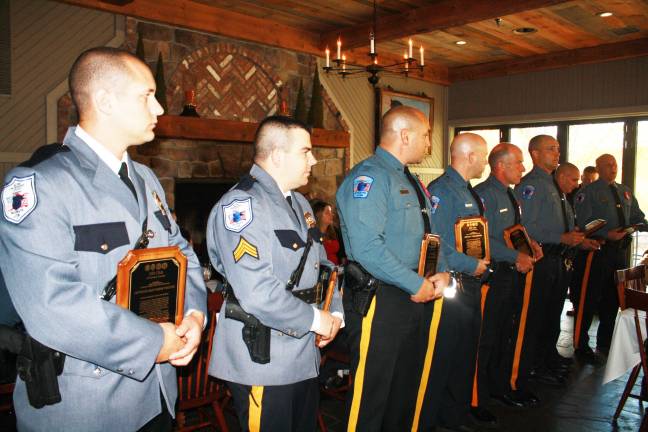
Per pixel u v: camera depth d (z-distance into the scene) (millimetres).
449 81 7379
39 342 1067
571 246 3332
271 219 1530
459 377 2512
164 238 1303
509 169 2932
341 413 2791
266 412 1521
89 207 1131
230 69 5215
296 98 5777
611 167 4250
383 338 2043
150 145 4602
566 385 3242
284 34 5457
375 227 1996
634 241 5953
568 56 6230
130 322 1090
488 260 2535
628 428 2645
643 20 5082
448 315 2406
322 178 5984
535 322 3018
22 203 1047
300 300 1511
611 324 3984
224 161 5125
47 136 4195
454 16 4559
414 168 7129
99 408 1127
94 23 4355
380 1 4664
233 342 1560
